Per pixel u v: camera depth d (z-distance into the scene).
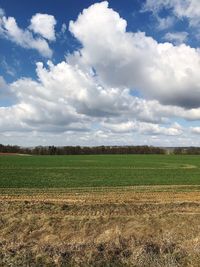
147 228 19.08
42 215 21.08
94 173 55.34
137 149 161.88
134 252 15.02
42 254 14.92
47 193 33.56
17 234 18.55
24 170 60.00
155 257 14.68
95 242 16.61
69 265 14.26
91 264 14.30
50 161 88.44
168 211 22.94
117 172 57.25
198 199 30.00
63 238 18.14
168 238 16.92
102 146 163.38
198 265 14.13
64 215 21.67
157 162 86.00
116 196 31.69
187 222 19.75
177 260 14.59
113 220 20.11
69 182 42.72
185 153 155.88
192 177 49.25
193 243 16.23
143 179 46.56
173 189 37.00
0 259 14.59
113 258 14.73
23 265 14.16
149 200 29.16
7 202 26.31
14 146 161.88
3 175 50.78
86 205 24.78
